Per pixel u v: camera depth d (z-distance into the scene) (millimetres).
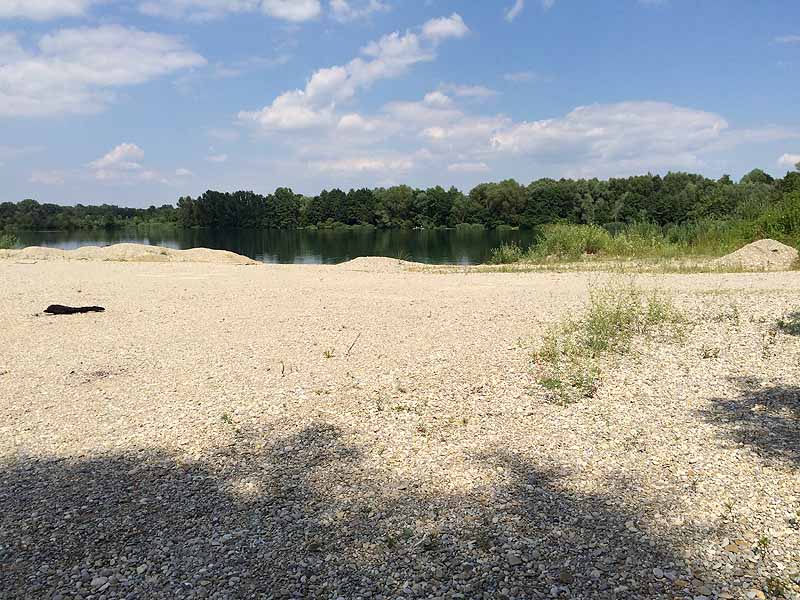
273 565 3395
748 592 3061
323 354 7730
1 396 6395
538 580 3207
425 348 7902
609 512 3875
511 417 5547
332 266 21672
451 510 3955
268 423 5477
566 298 11664
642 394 6051
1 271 18734
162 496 4203
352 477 4449
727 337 7918
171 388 6527
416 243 47938
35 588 3219
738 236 23656
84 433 5355
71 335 9203
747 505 3893
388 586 3193
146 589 3205
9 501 4164
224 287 14656
